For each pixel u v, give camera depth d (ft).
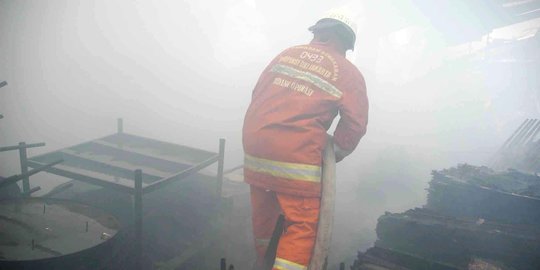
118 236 7.57
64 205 8.10
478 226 7.78
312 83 6.37
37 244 6.44
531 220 8.37
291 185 6.08
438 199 9.66
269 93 6.66
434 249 7.61
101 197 10.11
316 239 6.15
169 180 8.65
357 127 6.47
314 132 6.15
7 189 9.48
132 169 9.89
